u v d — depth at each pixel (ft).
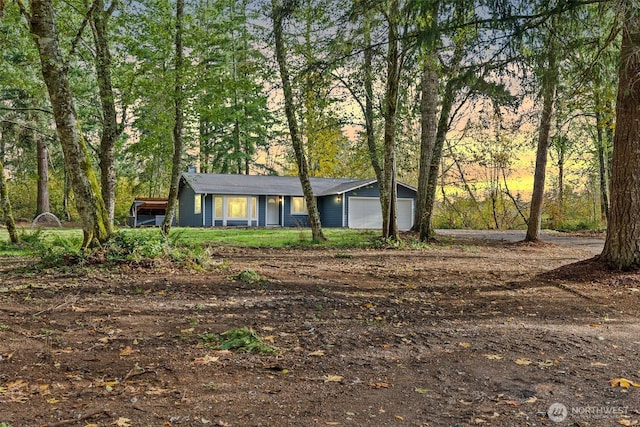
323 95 41.42
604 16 26.78
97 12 40.45
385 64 41.37
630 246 26.37
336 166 132.87
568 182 109.29
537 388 11.00
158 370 11.70
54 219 97.91
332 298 21.07
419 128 66.90
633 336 15.87
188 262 27.12
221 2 48.93
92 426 8.58
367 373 11.87
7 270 26.07
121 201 123.03
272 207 102.12
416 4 26.40
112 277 23.41
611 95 30.48
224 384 10.89
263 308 18.62
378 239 50.57
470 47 28.60
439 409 9.74
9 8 38.55
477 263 36.73
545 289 24.61
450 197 114.83
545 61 27.89
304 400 10.07
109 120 44.45
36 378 11.02
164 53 44.09
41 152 101.04
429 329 16.40
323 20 39.09
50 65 27.20
